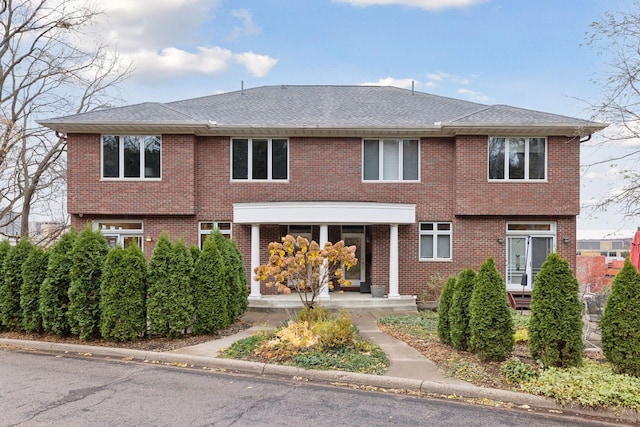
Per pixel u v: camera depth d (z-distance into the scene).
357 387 6.81
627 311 6.51
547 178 15.95
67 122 15.39
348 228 17.56
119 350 8.72
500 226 16.20
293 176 16.52
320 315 9.66
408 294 16.33
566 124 15.17
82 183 16.00
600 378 6.24
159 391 6.50
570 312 6.75
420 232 16.47
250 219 15.41
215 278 10.04
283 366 7.48
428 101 19.38
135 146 16.14
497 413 5.76
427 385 6.59
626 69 10.25
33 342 9.48
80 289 9.48
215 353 8.38
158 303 9.48
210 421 5.36
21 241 10.77
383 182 16.53
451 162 16.48
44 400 6.09
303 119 16.78
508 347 7.43
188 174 16.03
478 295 7.62
